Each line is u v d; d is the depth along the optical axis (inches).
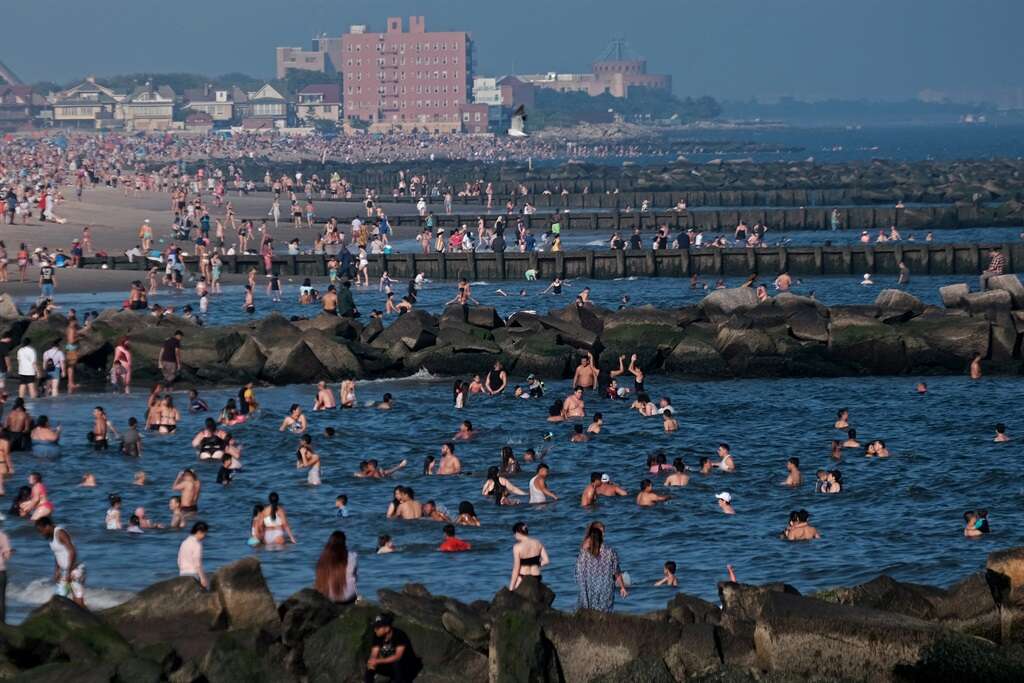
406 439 4928.6
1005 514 3745.1
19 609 2837.1
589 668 2162.9
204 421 5231.3
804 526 3494.1
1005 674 1964.8
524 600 2322.8
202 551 3265.3
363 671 2208.4
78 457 4576.8
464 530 3599.9
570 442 4867.1
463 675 2193.7
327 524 3659.0
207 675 2116.1
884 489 4074.8
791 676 2015.3
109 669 2071.9
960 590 2269.9
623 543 3486.7
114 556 3299.7
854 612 2066.9
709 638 2132.1
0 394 4815.5
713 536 3545.8
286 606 2261.3
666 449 4724.4
